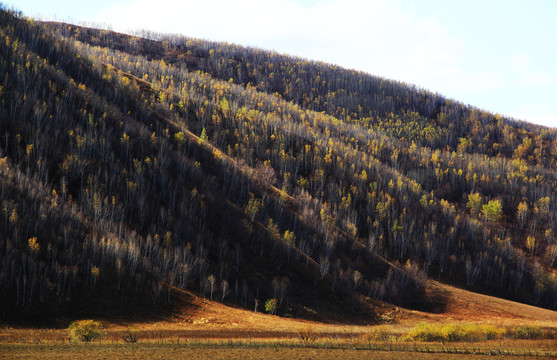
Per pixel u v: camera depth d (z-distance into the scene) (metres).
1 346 53.31
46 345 54.81
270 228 140.38
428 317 119.06
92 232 106.50
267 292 116.75
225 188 162.12
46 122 146.12
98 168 136.00
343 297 123.81
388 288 137.88
